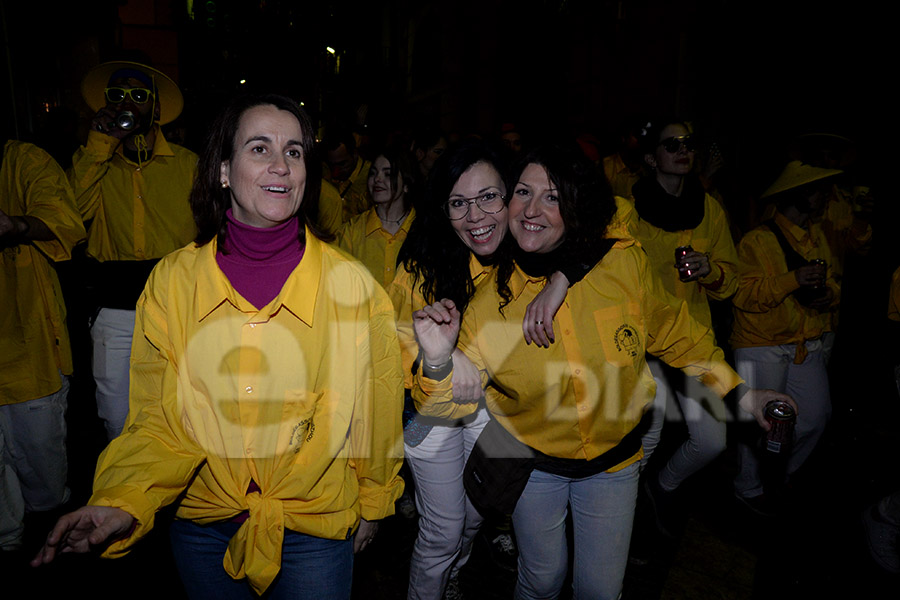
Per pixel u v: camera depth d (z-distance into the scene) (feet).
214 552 5.71
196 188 5.41
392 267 11.30
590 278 6.65
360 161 18.74
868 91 21.21
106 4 32.60
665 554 10.50
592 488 6.83
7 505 9.75
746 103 25.99
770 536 11.02
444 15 62.03
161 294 5.36
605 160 17.83
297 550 5.58
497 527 10.27
